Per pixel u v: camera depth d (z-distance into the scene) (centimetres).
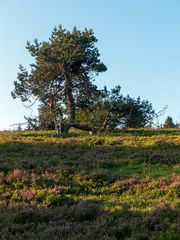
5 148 3266
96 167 2480
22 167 2406
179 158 2642
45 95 5612
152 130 5162
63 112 5559
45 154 2977
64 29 5872
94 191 1912
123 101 5062
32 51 5728
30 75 5694
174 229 1277
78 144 3472
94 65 5691
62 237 1282
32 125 6206
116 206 1591
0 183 2034
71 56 5447
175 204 1520
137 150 3038
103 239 1227
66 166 2389
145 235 1244
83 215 1472
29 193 1778
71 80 5634
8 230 1355
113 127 5022
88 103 5569
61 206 1620
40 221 1456
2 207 1605
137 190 1872
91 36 5728
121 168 2456
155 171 2319
